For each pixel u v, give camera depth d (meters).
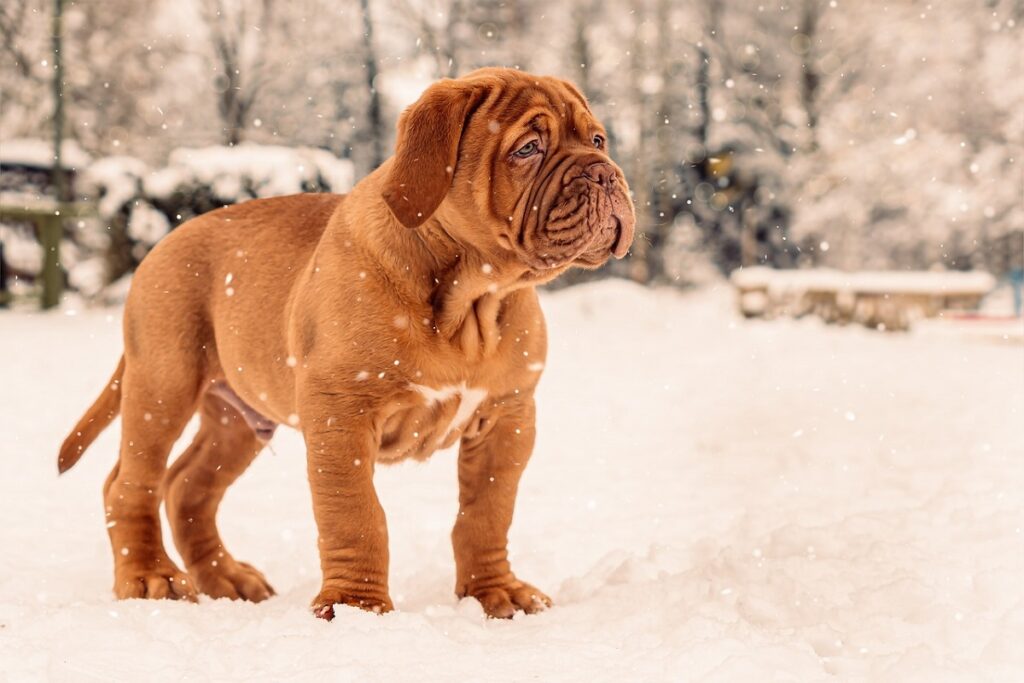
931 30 26.41
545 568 4.94
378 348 3.77
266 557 5.34
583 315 20.42
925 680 2.96
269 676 3.04
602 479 7.04
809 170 28.50
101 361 13.28
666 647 3.29
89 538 5.55
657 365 13.38
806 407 9.54
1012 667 3.07
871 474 6.63
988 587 3.82
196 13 33.72
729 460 7.51
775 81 30.92
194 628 3.59
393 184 3.71
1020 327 16.44
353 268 3.84
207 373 4.62
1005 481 5.87
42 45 30.81
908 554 4.24
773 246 31.47
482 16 30.09
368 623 3.49
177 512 4.77
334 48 31.45
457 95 3.79
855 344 15.38
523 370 4.01
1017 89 24.33
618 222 3.83
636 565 4.39
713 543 4.80
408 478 7.14
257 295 4.34
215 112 34.97
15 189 23.41
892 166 26.06
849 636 3.43
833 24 29.83
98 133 32.59
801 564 4.13
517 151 3.77
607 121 30.70
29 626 3.49
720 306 23.28
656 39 30.25
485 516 4.19
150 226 20.52
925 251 26.92
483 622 3.90
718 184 30.78
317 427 3.83
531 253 3.79
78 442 4.83
